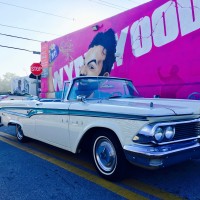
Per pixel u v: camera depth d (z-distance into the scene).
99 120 3.43
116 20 9.46
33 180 3.59
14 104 5.82
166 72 7.85
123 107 3.19
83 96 3.92
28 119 5.25
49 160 4.54
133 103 3.57
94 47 10.46
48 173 3.86
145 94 8.47
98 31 10.26
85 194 3.11
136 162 2.95
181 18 7.41
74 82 4.30
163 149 2.86
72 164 4.29
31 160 4.55
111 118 3.26
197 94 7.08
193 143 3.17
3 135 7.04
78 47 11.35
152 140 2.83
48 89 13.45
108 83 4.61
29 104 5.20
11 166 4.21
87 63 10.86
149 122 2.88
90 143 4.02
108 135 3.37
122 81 4.89
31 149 5.35
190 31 7.21
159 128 2.87
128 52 9.01
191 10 7.16
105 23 9.91
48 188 3.30
